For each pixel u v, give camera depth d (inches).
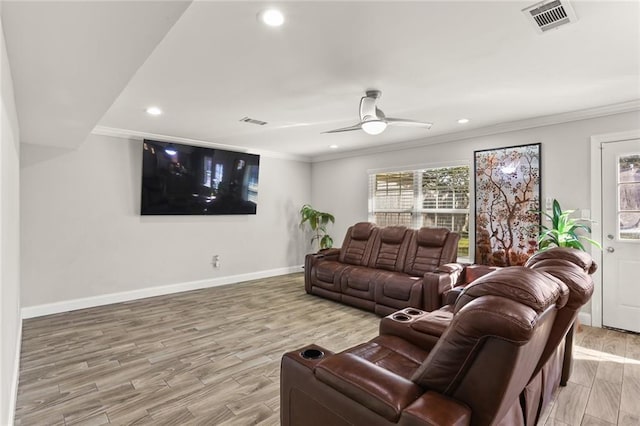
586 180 146.4
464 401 45.5
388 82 114.8
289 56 95.0
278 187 254.5
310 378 57.1
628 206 137.0
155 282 193.5
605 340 128.3
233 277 227.9
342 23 78.4
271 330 137.9
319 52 92.8
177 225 202.2
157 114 150.6
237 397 89.0
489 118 158.9
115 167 179.0
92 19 54.2
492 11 74.0
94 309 166.4
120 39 60.9
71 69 73.2
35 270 155.6
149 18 54.0
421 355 75.9
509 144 168.9
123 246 182.1
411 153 209.9
